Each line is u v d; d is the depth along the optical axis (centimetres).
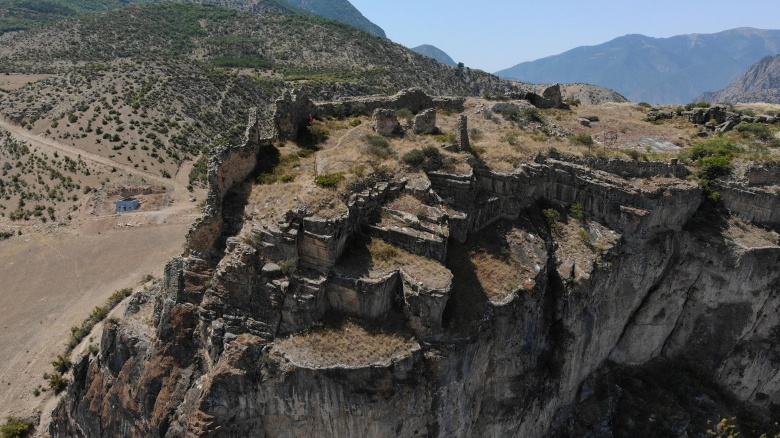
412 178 3703
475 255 3597
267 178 3562
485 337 3173
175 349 3133
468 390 3195
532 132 5034
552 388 3772
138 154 11612
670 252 4147
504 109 5516
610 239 3934
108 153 11412
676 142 5178
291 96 4366
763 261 4028
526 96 6462
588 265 3750
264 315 2911
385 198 3512
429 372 2927
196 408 2845
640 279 4075
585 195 4125
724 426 3756
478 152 4247
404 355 2831
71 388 4022
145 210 9612
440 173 3797
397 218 3362
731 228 4175
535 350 3619
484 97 6469
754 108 6919
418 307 2923
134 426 3278
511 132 4894
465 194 3741
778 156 4612
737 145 5000
